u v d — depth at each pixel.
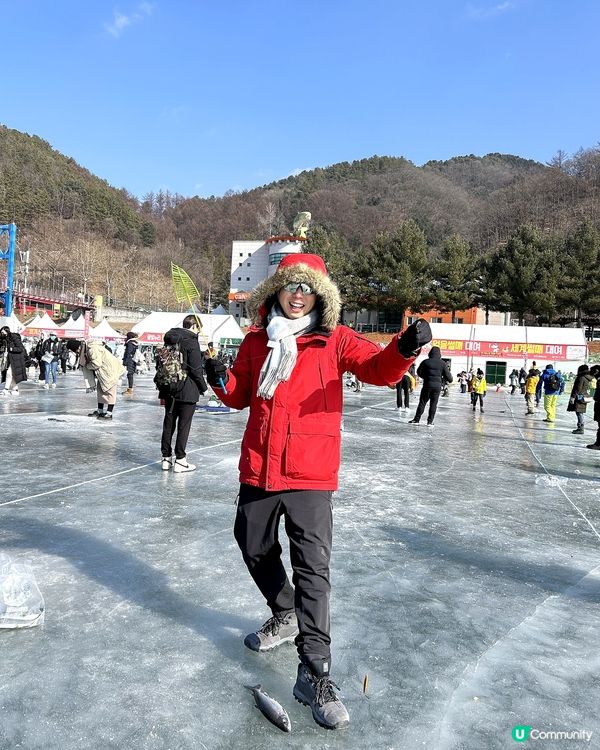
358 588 2.99
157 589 2.88
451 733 1.83
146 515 4.17
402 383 14.12
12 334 12.77
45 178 141.62
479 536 4.04
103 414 9.57
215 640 2.39
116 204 148.62
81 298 91.31
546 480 6.11
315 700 1.89
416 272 53.72
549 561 3.58
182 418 5.70
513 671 2.23
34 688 2.00
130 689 2.01
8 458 6.12
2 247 109.44
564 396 28.23
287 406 2.14
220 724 1.84
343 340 2.25
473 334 37.22
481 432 10.80
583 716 1.95
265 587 2.33
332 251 58.41
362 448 7.87
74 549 3.42
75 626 2.46
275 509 2.16
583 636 2.55
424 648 2.38
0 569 2.66
